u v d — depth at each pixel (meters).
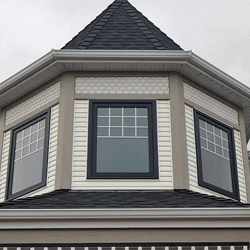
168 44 17.11
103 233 11.83
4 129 16.39
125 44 16.30
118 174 14.45
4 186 15.58
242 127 16.64
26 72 15.64
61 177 14.32
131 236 11.80
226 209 11.88
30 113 15.95
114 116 15.15
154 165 14.59
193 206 12.20
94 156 14.65
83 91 15.34
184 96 15.53
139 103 15.27
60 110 15.15
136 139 14.93
